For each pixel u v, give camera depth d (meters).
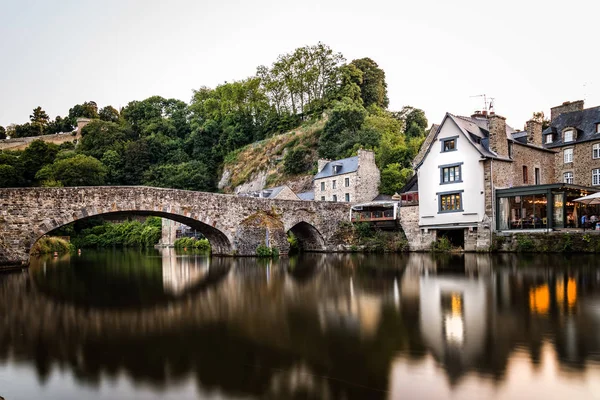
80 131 100.19
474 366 7.85
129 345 9.48
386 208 38.84
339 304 13.70
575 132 36.94
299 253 38.78
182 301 14.88
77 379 7.66
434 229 33.75
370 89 82.38
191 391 7.02
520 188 28.75
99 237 64.75
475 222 30.72
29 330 10.95
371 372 7.64
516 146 32.59
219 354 8.75
